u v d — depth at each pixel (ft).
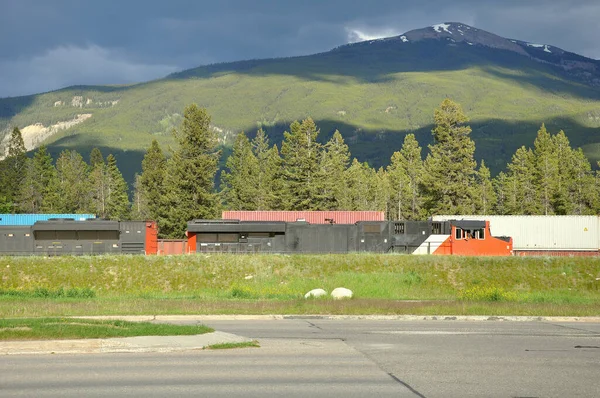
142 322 83.10
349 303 115.03
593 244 230.89
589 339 77.05
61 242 196.95
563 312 105.19
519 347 70.03
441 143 327.26
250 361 59.52
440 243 206.28
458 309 106.93
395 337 77.41
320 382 50.70
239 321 95.20
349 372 54.85
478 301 124.57
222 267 177.06
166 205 299.38
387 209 449.06
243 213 239.50
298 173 323.57
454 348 68.80
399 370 56.03
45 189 398.62
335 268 180.04
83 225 197.98
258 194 366.63
